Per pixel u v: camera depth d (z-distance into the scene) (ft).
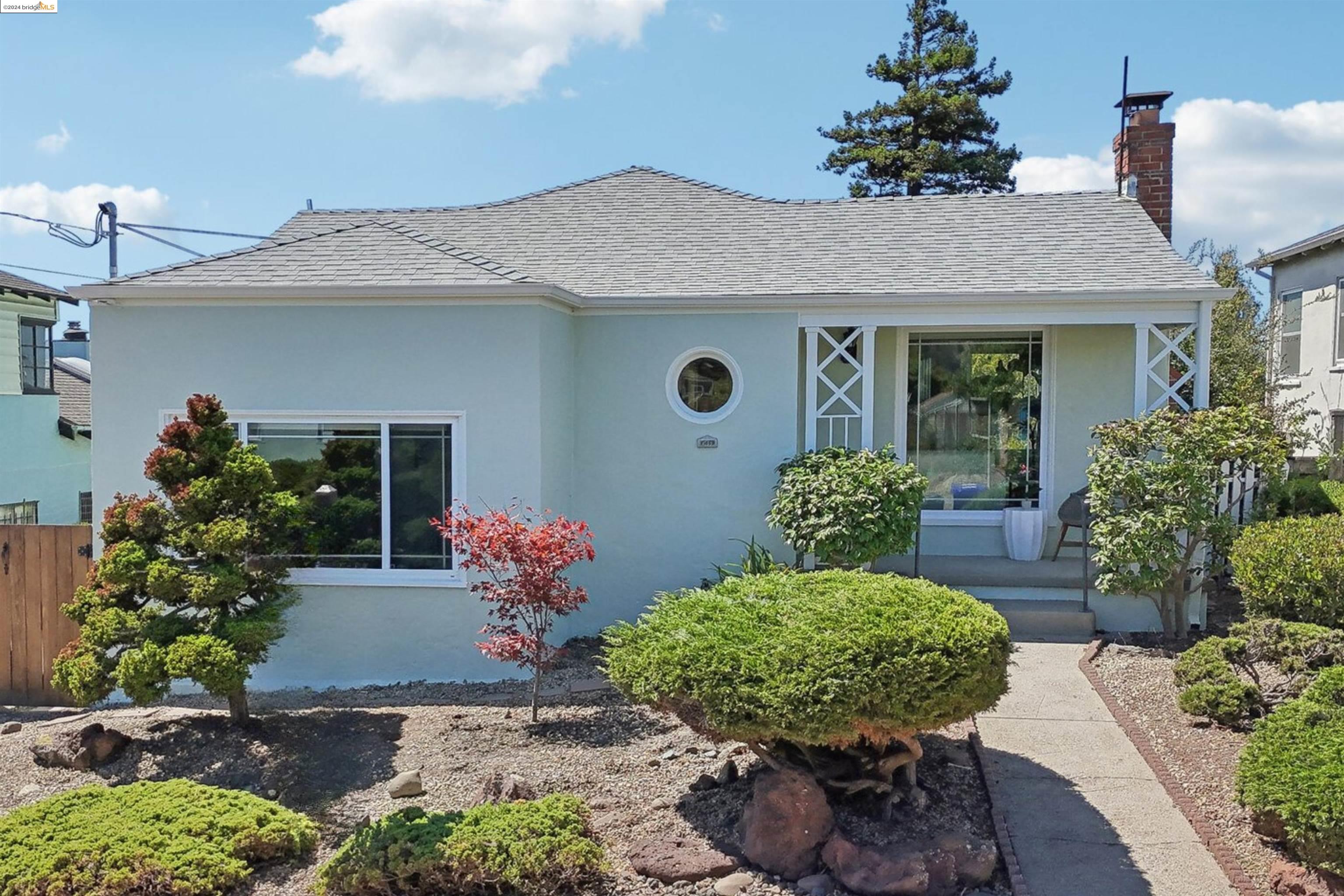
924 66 104.47
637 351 35.50
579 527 26.22
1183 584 31.89
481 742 23.72
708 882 16.46
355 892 15.78
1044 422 39.40
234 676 23.18
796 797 17.12
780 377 35.17
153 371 30.86
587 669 30.83
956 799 19.29
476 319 30.48
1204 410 32.12
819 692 16.20
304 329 30.60
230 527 23.85
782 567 32.04
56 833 17.24
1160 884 16.28
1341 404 65.05
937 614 17.58
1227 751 21.56
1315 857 15.56
